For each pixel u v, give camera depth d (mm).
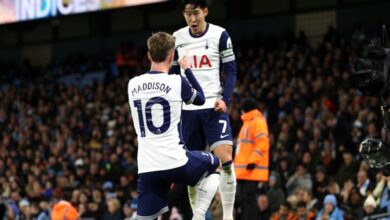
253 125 12664
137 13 32500
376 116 18047
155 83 8094
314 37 27688
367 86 8586
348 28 26781
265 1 28891
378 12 26062
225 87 8922
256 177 12539
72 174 22375
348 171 16891
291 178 17406
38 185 22094
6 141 27359
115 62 30344
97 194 19594
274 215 15992
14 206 21906
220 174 9055
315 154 17922
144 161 8133
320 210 15922
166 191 8242
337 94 20375
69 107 27844
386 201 14539
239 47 26141
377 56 8570
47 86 30719
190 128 9117
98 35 33188
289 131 19328
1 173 25594
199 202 8336
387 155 8531
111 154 22297
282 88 21938
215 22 30078
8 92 31297
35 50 35938
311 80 21672
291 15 28266
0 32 37000
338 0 27109
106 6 24969
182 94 8109
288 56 23703
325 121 19250
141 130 8148
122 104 26500
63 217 11609
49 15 26594
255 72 24078
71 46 34594
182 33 9148
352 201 15352
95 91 28203
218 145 8961
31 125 27828
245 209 12617
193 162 8180
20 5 27484
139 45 32375
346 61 22188
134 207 18188
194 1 8977
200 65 9039
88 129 25859
